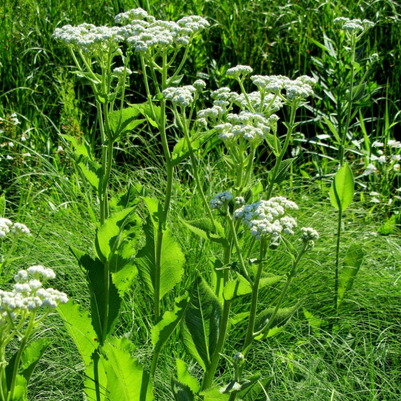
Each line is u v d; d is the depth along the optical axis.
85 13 7.53
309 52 7.24
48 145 5.83
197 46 6.84
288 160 2.96
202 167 5.50
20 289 2.08
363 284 4.41
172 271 2.90
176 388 2.63
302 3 7.94
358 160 6.36
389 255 4.77
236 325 3.97
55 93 6.64
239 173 2.74
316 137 5.85
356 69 4.70
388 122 6.38
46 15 7.41
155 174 5.61
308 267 4.43
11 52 6.75
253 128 2.61
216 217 4.63
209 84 6.96
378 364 3.69
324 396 3.27
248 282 2.46
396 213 5.56
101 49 2.97
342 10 7.73
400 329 4.08
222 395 2.50
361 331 3.95
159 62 6.92
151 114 2.79
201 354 2.73
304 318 4.13
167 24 2.95
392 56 7.39
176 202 4.96
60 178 5.16
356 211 5.32
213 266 2.91
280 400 3.30
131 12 3.05
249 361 3.68
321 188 5.54
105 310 2.94
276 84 2.83
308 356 3.69
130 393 2.65
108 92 2.95
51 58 6.99
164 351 3.65
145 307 3.98
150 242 2.89
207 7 7.89
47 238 4.79
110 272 2.99
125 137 6.41
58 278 4.24
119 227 2.77
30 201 5.12
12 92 6.48
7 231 2.31
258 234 2.31
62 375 3.40
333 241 4.84
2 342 2.08
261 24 7.68
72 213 5.03
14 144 5.81
